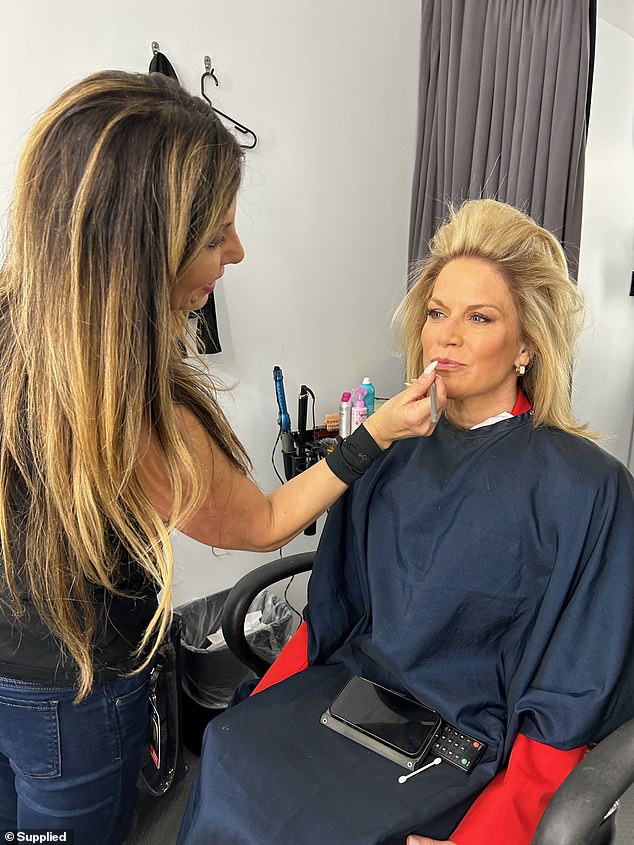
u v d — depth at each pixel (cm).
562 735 80
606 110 209
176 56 151
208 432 78
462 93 167
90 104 60
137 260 60
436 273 94
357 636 103
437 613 90
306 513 88
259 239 175
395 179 200
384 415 85
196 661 153
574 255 161
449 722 88
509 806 76
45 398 64
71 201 59
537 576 87
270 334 185
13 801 102
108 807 93
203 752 89
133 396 64
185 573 185
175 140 60
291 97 171
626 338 243
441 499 92
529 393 95
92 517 68
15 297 67
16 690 82
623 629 81
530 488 86
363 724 88
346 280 197
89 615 78
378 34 183
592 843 79
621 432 256
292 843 75
